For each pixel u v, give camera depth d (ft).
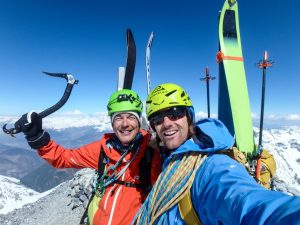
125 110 4.18
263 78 5.80
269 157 4.09
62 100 4.71
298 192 10.59
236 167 1.99
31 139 4.63
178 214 2.29
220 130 2.35
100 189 4.32
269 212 1.33
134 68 7.28
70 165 4.89
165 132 2.94
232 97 6.40
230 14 7.10
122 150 4.35
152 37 7.95
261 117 5.78
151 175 4.17
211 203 1.82
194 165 2.28
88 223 4.37
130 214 4.06
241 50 6.90
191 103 3.04
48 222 18.65
